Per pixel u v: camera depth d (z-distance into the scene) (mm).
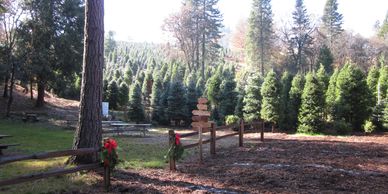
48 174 6383
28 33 27172
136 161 10500
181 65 51781
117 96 34688
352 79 22656
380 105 22719
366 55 52438
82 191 7051
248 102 24359
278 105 22891
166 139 17672
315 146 14727
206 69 53469
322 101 21719
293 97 23281
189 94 28719
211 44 60594
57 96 38344
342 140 17547
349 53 52438
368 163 10688
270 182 7996
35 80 28188
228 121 24547
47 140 15539
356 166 10148
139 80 46719
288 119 23125
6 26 27109
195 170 9352
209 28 58438
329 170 9359
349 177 8617
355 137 19219
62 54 28359
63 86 29516
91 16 8648
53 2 28406
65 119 26281
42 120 25359
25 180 6039
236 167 9766
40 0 27391
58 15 28672
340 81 23031
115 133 20234
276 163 10469
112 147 7297
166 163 10320
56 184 7410
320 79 26516
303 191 7270
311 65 55219
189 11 57094
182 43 57812
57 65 28859
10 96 26297
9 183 5820
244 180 8172
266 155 12109
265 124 23484
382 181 8289
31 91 32156
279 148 14039
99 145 8758
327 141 16953
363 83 22719
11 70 26031
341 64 52438
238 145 15094
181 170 9320
